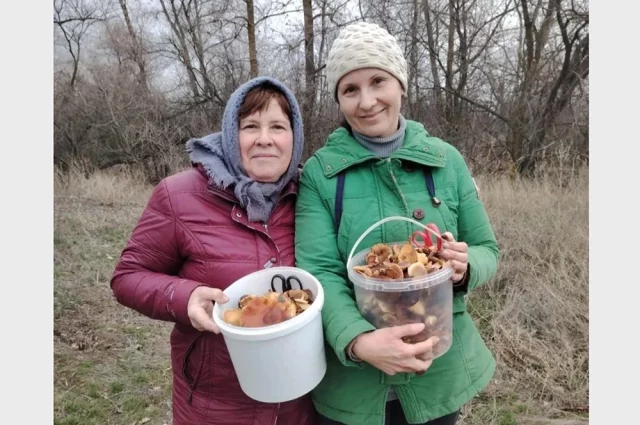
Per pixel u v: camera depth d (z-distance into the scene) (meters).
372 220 1.48
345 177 1.51
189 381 1.51
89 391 3.19
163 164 9.54
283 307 1.21
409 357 1.21
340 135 1.57
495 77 8.10
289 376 1.22
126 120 9.98
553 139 7.11
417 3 8.09
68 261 5.16
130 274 1.45
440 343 1.31
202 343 1.46
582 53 7.12
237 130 1.47
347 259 1.48
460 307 1.55
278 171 1.47
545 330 3.40
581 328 3.40
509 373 3.12
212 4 9.59
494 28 8.10
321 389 1.53
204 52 10.01
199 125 9.92
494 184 6.11
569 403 2.85
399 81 1.51
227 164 1.48
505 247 4.35
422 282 1.22
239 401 1.47
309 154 8.24
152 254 1.47
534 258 4.16
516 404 2.86
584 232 4.33
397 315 1.25
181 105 10.32
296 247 1.50
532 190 5.61
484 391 2.99
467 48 8.16
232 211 1.45
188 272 1.48
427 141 1.55
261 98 1.44
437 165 1.51
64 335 3.88
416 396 1.49
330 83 1.54
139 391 3.19
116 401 3.09
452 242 1.34
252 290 1.37
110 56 11.11
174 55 10.55
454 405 1.51
